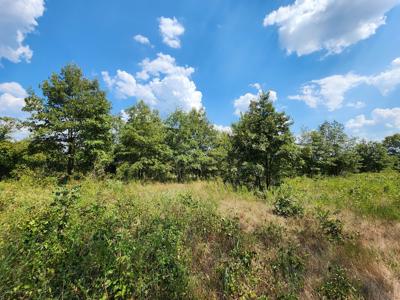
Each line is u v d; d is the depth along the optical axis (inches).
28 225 129.9
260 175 433.1
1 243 116.3
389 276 134.6
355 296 115.0
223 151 588.7
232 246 167.8
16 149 693.3
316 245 178.2
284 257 146.2
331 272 135.4
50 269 99.0
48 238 117.7
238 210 260.1
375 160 1411.2
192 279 121.5
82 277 102.7
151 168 733.9
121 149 737.0
